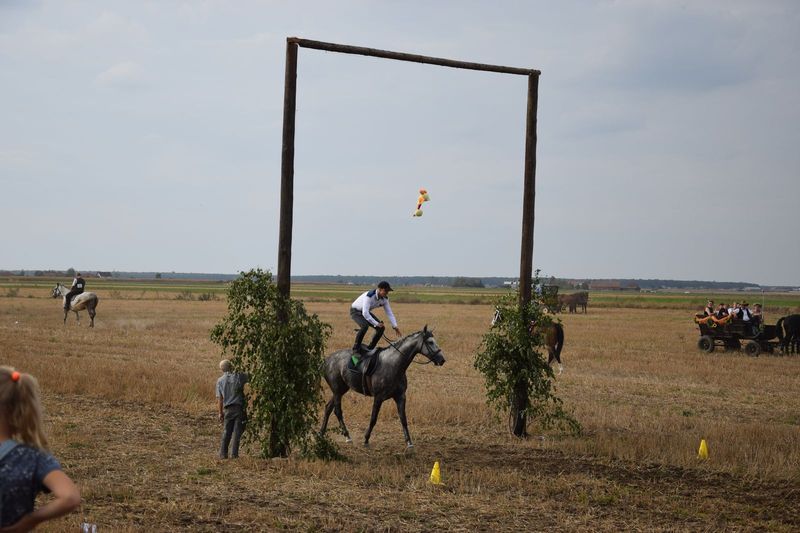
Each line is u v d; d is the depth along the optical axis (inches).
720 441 681.6
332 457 617.3
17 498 211.3
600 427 772.6
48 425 709.3
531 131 783.7
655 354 1493.6
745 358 1446.9
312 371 631.8
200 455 619.8
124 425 731.4
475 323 2351.1
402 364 669.3
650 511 482.9
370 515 456.8
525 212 786.2
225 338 642.2
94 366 1071.6
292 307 643.5
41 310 2605.8
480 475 552.4
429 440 713.0
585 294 3403.1
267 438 630.5
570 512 475.2
